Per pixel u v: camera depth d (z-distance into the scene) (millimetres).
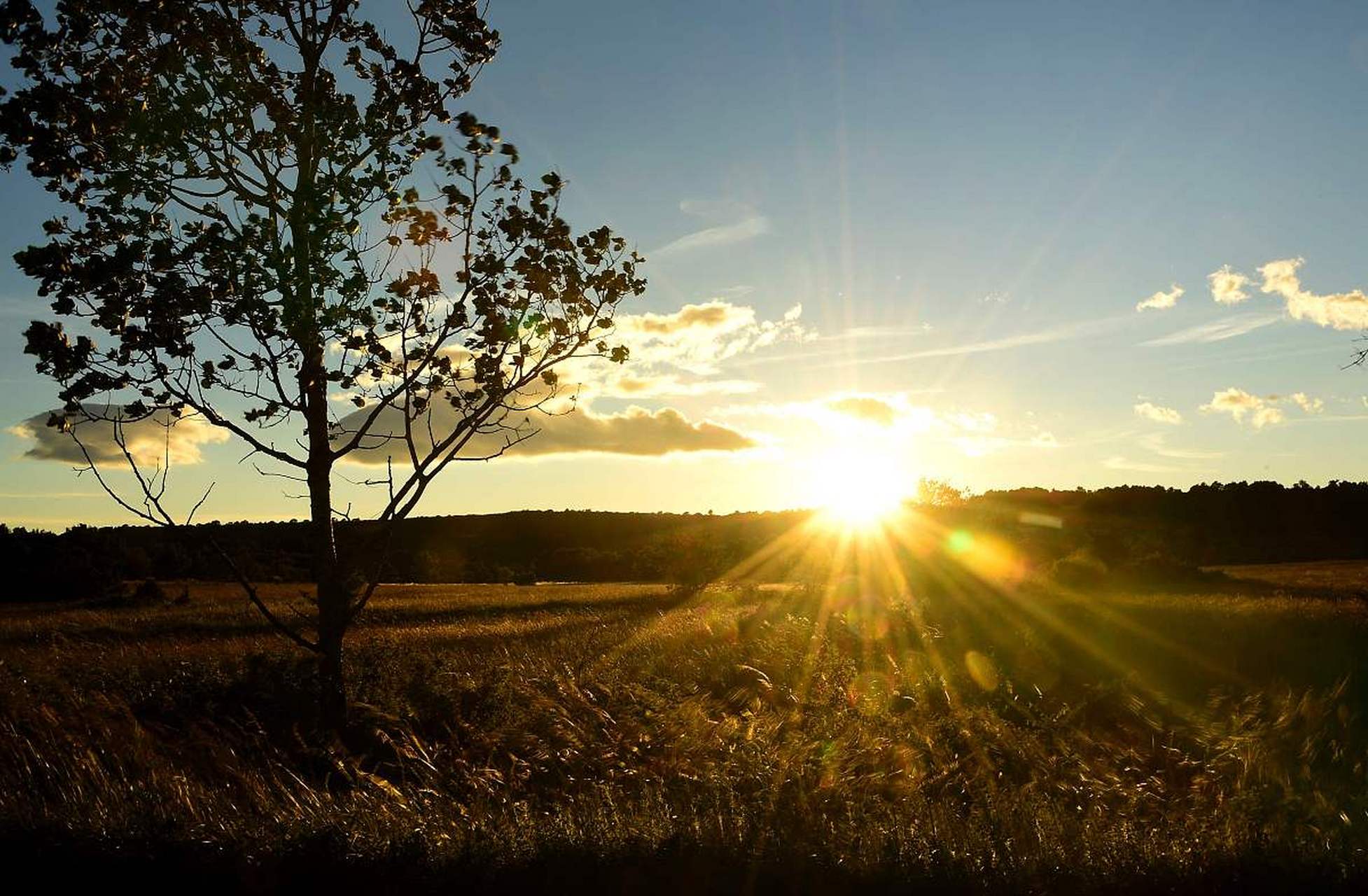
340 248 10469
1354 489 105375
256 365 10562
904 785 7836
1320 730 9914
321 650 11445
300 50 11219
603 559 94375
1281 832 5852
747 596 36438
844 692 12594
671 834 5898
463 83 11688
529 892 5582
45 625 35875
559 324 11609
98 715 11031
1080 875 5375
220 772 9312
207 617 37406
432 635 27906
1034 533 51875
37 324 9859
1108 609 22609
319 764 9984
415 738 9398
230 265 10141
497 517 137500
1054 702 12055
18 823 6598
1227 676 14500
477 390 11469
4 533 64062
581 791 7906
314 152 10883
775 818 6246
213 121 10398
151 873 6008
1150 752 9594
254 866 5879
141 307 9992
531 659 17594
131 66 10477
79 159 10227
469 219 11578
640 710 10594
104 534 68625
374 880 5746
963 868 5434
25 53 10203
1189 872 5332
